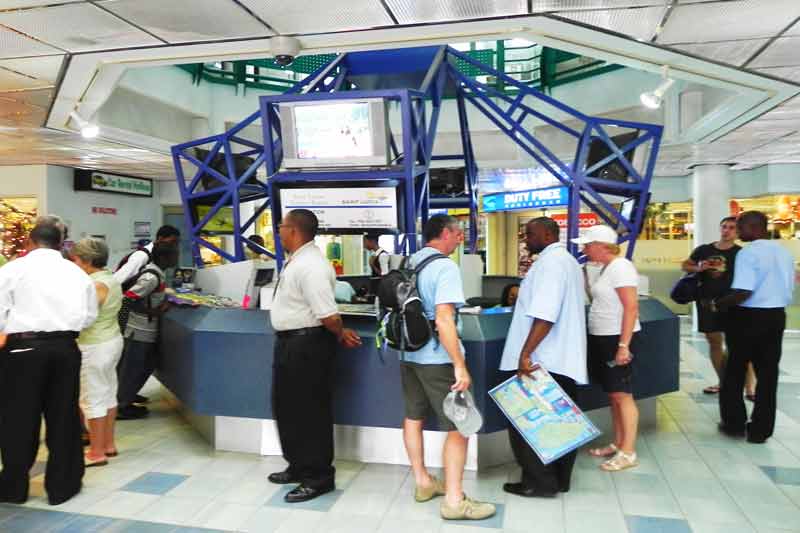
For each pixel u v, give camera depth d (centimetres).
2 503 326
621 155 609
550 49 1098
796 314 1022
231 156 627
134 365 483
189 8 414
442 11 418
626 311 351
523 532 292
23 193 1131
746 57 496
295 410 328
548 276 312
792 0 385
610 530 294
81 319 329
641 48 486
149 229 1382
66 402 328
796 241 1027
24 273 320
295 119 468
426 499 328
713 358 534
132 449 417
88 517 310
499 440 385
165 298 486
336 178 479
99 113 833
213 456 402
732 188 1139
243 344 392
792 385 610
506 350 336
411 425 325
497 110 641
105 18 430
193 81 1067
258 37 473
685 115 842
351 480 358
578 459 395
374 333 373
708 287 524
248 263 534
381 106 452
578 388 407
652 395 440
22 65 539
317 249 330
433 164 1210
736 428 443
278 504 325
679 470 374
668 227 1251
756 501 328
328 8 415
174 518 309
